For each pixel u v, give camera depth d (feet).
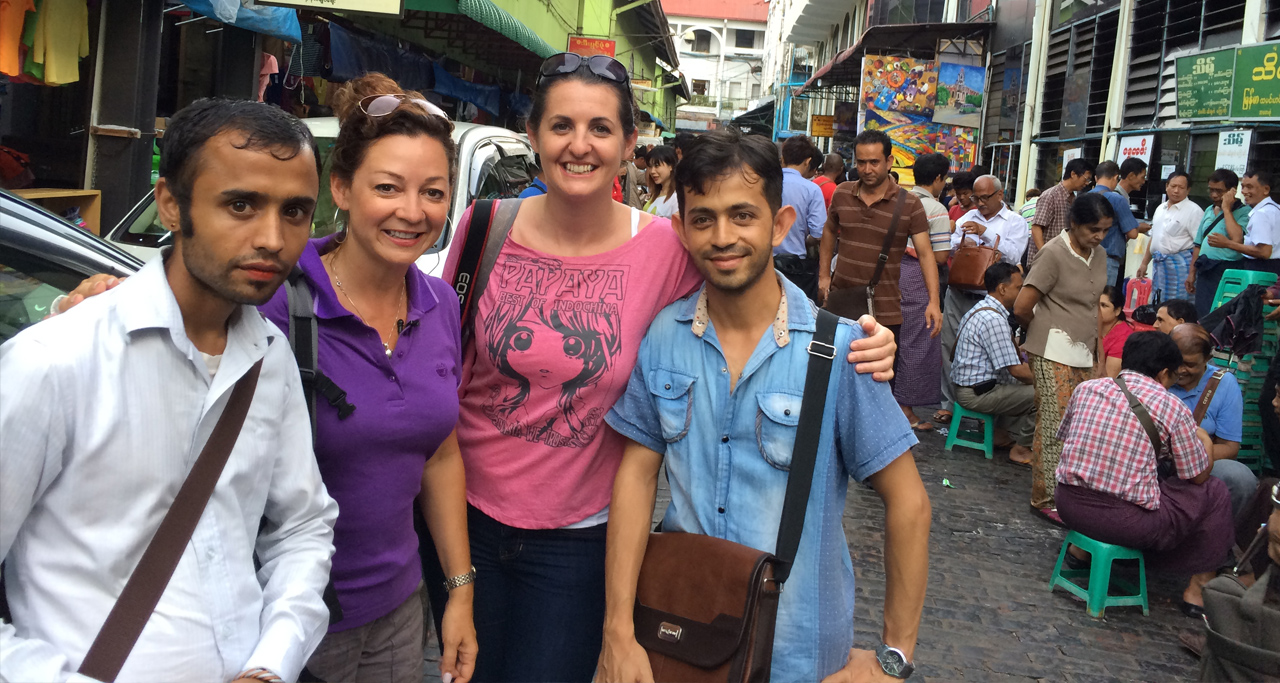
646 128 102.58
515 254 7.77
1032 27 45.75
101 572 4.43
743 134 6.39
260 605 5.03
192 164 4.45
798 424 6.37
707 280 6.62
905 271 22.07
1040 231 28.09
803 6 106.63
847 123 72.69
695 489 6.69
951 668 12.05
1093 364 17.99
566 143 7.24
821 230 21.85
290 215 4.68
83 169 23.50
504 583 7.98
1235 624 7.57
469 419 7.83
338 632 6.60
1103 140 36.01
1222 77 27.09
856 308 18.84
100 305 4.51
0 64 18.61
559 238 7.76
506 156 20.39
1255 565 8.16
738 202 6.23
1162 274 28.99
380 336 6.59
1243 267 25.30
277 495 5.36
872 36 53.98
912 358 22.24
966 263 24.57
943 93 52.65
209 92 28.27
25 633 4.40
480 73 52.95
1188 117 29.01
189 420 4.70
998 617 13.65
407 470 6.69
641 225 7.84
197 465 4.68
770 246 6.46
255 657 4.79
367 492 6.51
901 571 6.56
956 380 21.95
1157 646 13.09
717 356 6.71
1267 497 11.45
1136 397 13.73
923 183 22.54
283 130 4.56
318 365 6.34
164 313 4.55
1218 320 19.33
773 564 6.21
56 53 20.24
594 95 7.21
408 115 6.40
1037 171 44.09
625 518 6.90
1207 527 13.74
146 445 4.51
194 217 4.50
